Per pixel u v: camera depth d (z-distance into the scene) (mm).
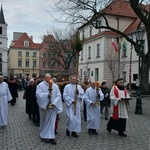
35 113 9547
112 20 38250
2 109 8758
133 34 33750
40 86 6949
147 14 20453
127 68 35500
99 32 39969
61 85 15836
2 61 86625
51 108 6805
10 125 9289
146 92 20781
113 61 36844
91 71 42219
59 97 6953
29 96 10633
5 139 7121
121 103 7699
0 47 86312
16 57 84438
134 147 6414
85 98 8031
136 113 12453
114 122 7875
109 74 38031
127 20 39000
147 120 10578
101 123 9820
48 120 6828
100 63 38969
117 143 6789
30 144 6590
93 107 7973
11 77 16266
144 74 20844
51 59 51750
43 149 6141
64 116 11680
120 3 21172
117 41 38000
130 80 32000
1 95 8781
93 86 8188
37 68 85812
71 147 6348
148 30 20172
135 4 18844
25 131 8234
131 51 32469
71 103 7531
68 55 47875
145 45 30594
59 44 48281
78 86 7832
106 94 10742
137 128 8859
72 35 45125
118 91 7648
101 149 6207
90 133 8000
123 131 7805
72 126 7438
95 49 41031
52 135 6703
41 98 6719
